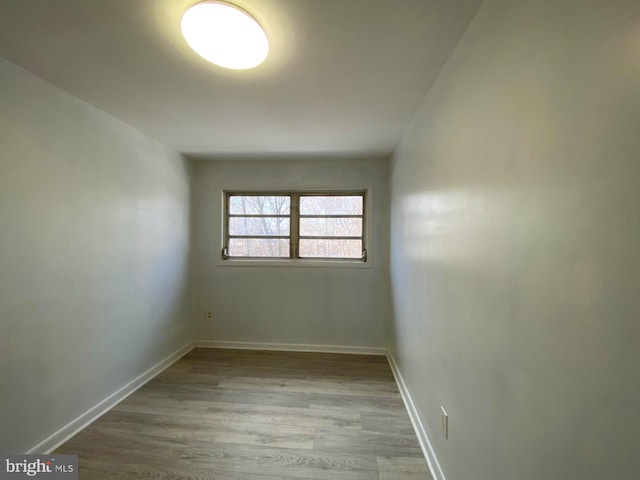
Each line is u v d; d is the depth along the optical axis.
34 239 1.58
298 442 1.77
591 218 0.57
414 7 1.06
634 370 0.49
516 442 0.83
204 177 3.38
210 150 2.97
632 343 0.49
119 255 2.23
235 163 3.36
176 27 1.18
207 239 3.39
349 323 3.28
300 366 2.89
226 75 1.55
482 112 1.03
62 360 1.75
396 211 2.74
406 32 1.20
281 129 2.35
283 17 1.11
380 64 1.43
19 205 1.50
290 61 1.41
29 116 1.55
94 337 1.99
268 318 3.36
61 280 1.74
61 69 1.51
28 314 1.55
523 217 0.80
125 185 2.28
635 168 0.49
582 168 0.60
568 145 0.63
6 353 1.45
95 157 1.99
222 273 3.38
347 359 3.08
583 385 0.59
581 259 0.60
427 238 1.70
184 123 2.24
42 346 1.63
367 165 3.24
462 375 1.20
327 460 1.62
